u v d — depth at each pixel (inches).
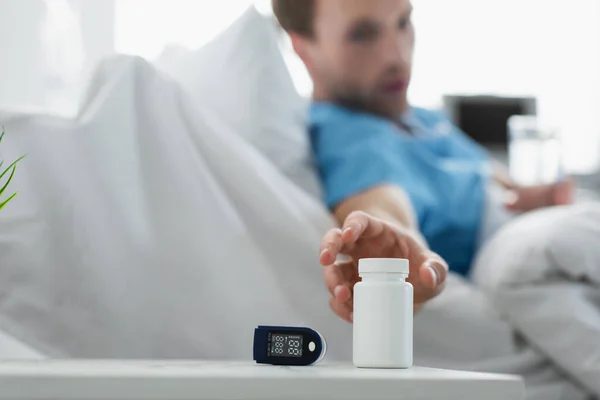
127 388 22.6
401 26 69.0
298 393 23.3
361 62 68.3
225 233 50.4
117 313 47.9
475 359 53.5
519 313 53.4
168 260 49.1
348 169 61.7
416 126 74.1
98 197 48.6
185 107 51.9
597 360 50.4
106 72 51.3
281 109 61.6
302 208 54.7
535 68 116.9
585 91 117.7
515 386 24.9
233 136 53.7
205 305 49.1
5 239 46.6
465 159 75.6
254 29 60.9
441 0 114.5
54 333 47.0
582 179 108.3
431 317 53.4
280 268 51.7
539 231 54.5
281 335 31.1
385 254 38.0
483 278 58.0
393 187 60.2
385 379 23.9
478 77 115.4
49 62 76.7
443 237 67.0
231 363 32.1
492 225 68.1
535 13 116.9
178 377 22.8
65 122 49.4
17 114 48.4
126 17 98.1
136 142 50.2
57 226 47.7
